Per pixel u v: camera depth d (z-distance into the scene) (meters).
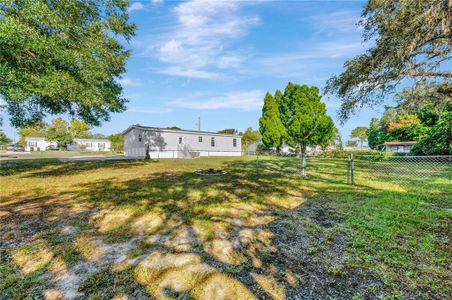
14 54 7.32
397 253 2.66
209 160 18.97
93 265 2.48
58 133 44.25
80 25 9.41
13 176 9.15
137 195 5.71
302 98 26.05
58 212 4.33
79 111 11.19
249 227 3.60
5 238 3.16
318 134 25.66
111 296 1.97
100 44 9.38
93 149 52.53
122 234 3.32
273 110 27.33
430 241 2.96
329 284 2.11
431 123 20.70
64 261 2.56
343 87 6.58
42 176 9.15
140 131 23.45
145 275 2.28
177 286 2.11
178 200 5.23
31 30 6.98
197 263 2.52
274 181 7.98
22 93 7.25
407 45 4.37
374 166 13.44
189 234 3.33
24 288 2.08
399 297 1.91
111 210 4.45
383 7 4.70
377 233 3.24
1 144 48.47
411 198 5.25
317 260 2.55
